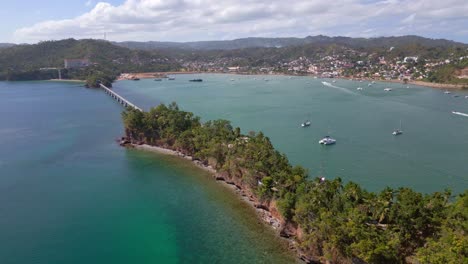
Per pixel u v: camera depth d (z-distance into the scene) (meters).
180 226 96.44
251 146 119.88
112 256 84.50
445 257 61.69
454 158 139.75
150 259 82.94
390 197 82.69
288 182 97.75
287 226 89.44
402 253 71.56
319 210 80.94
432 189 114.06
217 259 81.75
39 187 123.81
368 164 135.12
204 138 142.75
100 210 106.62
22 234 94.25
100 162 147.62
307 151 150.88
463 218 72.94
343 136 172.12
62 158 153.38
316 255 78.19
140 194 116.56
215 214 101.62
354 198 85.81
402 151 148.88
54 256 84.94
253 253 83.06
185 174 131.75
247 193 112.56
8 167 143.25
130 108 189.12
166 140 162.12
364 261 71.00
